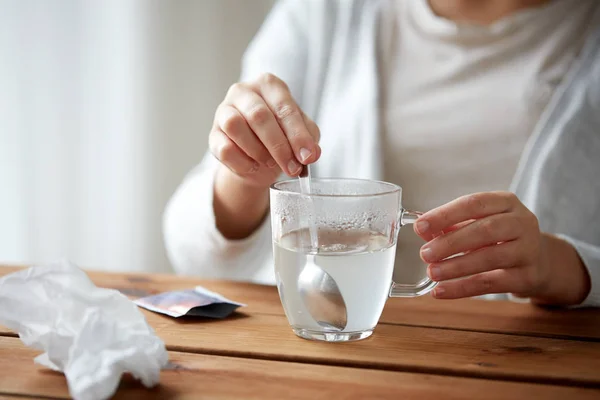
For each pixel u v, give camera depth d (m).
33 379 0.55
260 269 1.12
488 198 0.66
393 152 1.07
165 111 1.58
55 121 1.54
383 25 1.11
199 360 0.59
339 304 0.60
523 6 1.07
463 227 0.66
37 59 1.50
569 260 0.73
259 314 0.69
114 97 1.56
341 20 1.14
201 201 0.88
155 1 1.53
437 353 0.61
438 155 1.06
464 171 1.06
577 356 0.61
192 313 0.67
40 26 1.49
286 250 0.61
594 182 1.00
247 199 0.84
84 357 0.53
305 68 1.15
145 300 0.70
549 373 0.58
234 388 0.55
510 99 1.04
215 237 0.87
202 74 1.58
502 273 0.68
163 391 0.54
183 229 0.91
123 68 1.55
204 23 1.55
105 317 0.55
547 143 1.01
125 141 1.58
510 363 0.60
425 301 0.74
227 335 0.63
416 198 1.07
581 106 1.01
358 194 0.63
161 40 1.55
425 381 0.56
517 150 1.04
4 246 1.56
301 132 0.66
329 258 0.60
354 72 1.13
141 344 0.55
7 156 1.52
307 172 0.66
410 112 1.07
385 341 0.63
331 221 0.61
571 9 1.05
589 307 0.73
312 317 0.61
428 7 1.09
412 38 1.09
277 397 0.53
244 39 1.57
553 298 0.72
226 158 0.70
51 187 1.57
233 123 0.68
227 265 0.90
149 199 1.62
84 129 1.56
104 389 0.52
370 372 0.58
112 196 1.60
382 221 0.61
